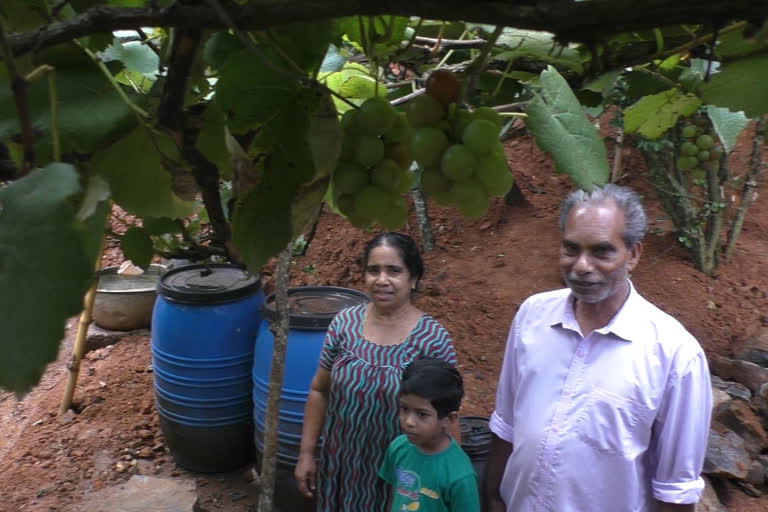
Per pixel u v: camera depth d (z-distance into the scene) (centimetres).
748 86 91
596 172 81
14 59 73
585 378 211
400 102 100
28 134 66
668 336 207
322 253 709
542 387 220
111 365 570
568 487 210
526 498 221
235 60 83
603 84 99
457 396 248
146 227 150
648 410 204
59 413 512
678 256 707
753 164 688
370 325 297
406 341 287
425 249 716
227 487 439
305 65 86
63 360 589
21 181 58
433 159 89
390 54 105
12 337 54
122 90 94
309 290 429
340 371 289
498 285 652
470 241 728
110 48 110
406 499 255
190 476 450
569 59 104
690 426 202
